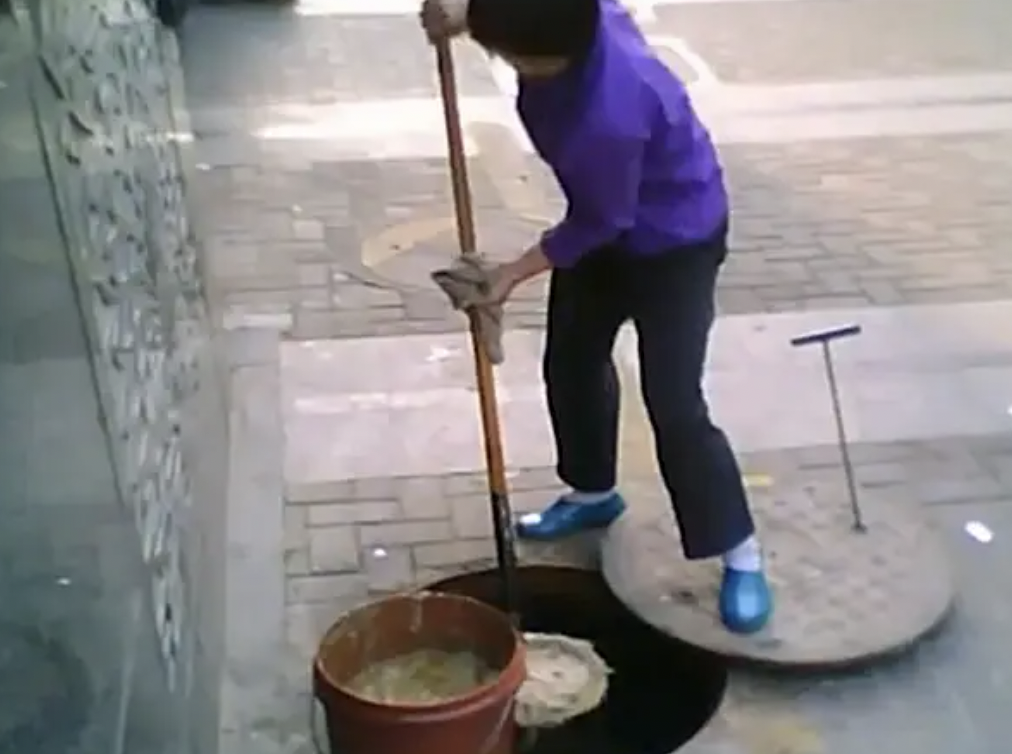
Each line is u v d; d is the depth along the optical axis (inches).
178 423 104.2
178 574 94.6
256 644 120.7
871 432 149.9
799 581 122.4
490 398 111.2
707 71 265.0
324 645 103.3
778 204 209.3
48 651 55.0
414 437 149.8
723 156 227.5
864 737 110.3
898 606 119.6
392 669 105.8
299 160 225.6
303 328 173.0
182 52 273.3
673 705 114.4
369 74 263.9
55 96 66.6
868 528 129.5
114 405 73.8
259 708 114.1
